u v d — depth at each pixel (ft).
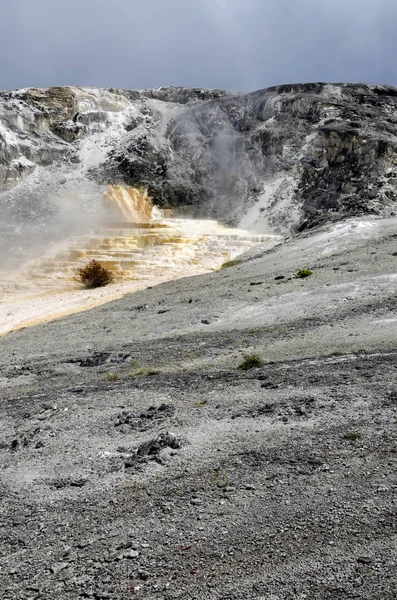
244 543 15.07
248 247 115.34
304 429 22.02
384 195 122.62
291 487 17.63
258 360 34.06
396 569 13.00
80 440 24.34
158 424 25.05
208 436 22.75
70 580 14.29
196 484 18.72
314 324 44.39
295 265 76.07
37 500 18.99
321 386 27.12
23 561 15.40
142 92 221.25
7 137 175.32
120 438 24.06
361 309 46.39
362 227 90.22
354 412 23.07
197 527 16.14
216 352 40.16
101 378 36.52
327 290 55.31
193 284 79.41
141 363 40.04
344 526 15.10
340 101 187.32
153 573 14.25
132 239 126.52
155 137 187.01
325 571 13.39
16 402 32.71
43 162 179.22
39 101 194.39
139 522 16.81
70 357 46.44
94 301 86.74
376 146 140.97
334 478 17.78
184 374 34.12
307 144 161.99
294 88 196.54
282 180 156.87
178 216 166.50
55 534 16.66
